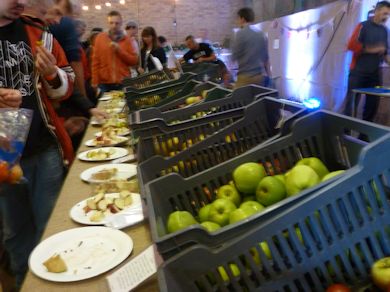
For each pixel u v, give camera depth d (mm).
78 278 787
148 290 747
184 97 2100
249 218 623
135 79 3295
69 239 929
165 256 600
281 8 7430
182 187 925
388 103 4445
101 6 10031
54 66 1635
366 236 657
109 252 874
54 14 2373
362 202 651
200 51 6055
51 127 1709
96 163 1577
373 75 4148
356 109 4105
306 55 5824
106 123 2234
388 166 649
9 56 1538
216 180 968
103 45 4125
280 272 621
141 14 10445
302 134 1021
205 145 1212
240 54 4359
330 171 1030
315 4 5922
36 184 1695
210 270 595
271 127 1321
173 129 1315
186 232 594
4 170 1074
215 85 2051
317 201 626
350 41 4141
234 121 1385
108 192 1195
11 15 1477
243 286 622
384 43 4016
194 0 10633
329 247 639
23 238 1678
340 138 976
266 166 1010
